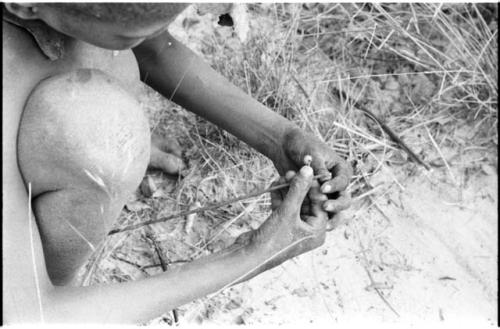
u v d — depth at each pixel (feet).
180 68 6.55
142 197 7.93
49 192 5.35
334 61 9.14
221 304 7.39
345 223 8.14
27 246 5.17
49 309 5.32
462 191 8.55
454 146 8.87
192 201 7.97
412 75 9.21
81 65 5.46
